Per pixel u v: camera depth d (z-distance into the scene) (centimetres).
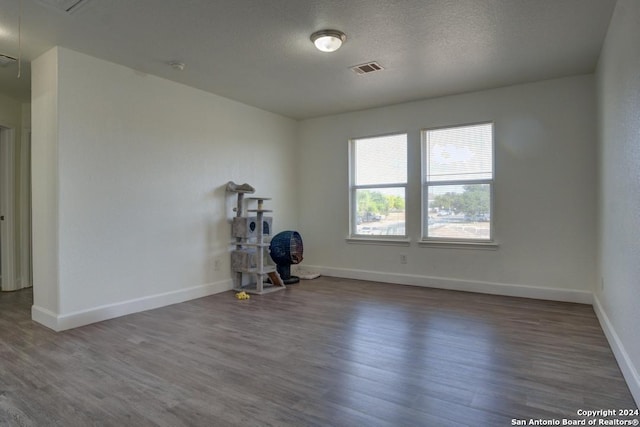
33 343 289
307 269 588
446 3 258
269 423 181
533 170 424
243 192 472
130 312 369
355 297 435
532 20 281
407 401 201
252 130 512
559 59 355
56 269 322
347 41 316
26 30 294
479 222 461
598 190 367
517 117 430
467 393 209
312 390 213
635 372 204
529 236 428
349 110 536
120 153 365
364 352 269
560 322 336
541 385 217
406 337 299
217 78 404
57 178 321
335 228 562
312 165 582
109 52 337
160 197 399
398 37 309
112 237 358
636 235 205
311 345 283
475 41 317
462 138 469
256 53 340
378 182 531
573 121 403
